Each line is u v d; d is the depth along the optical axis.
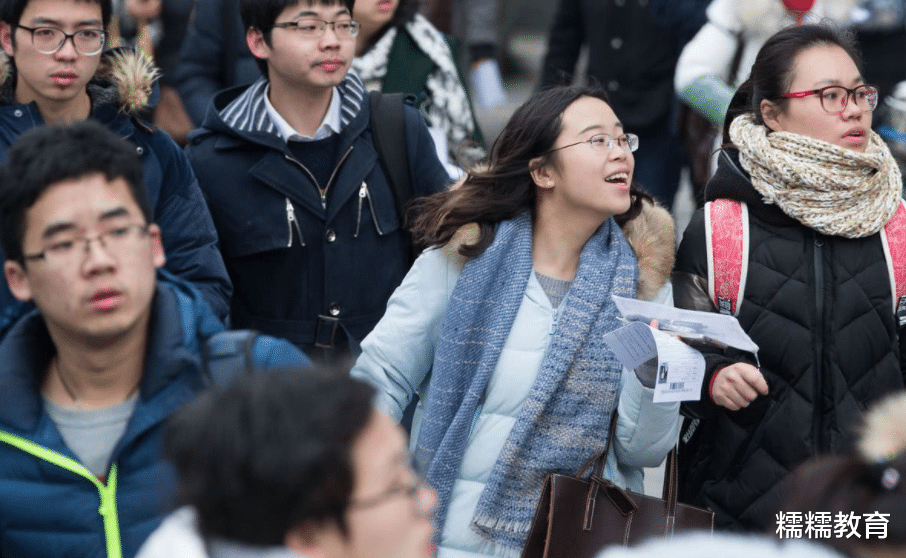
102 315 5.54
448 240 7.88
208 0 12.42
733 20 12.69
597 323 7.67
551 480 7.42
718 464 8.37
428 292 7.94
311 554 3.95
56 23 7.80
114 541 5.73
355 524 3.94
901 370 8.66
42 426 5.75
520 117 7.84
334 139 9.65
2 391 5.72
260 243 9.45
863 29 14.27
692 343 7.55
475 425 7.69
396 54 11.91
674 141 16.73
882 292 8.34
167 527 4.11
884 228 8.41
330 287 9.57
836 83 8.38
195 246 8.48
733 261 8.33
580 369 7.62
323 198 9.56
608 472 7.71
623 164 7.73
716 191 8.57
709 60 12.76
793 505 4.39
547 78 17.61
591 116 7.73
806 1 12.42
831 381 8.20
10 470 5.73
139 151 8.18
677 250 8.60
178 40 14.52
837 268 8.28
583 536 7.40
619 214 8.06
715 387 7.95
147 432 5.75
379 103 9.83
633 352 7.12
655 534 7.49
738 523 8.34
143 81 8.08
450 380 7.68
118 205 5.58
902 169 10.75
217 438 3.91
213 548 3.96
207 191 9.50
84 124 5.68
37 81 7.89
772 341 8.27
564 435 7.57
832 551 4.26
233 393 4.01
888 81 14.41
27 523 5.73
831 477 4.32
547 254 7.96
